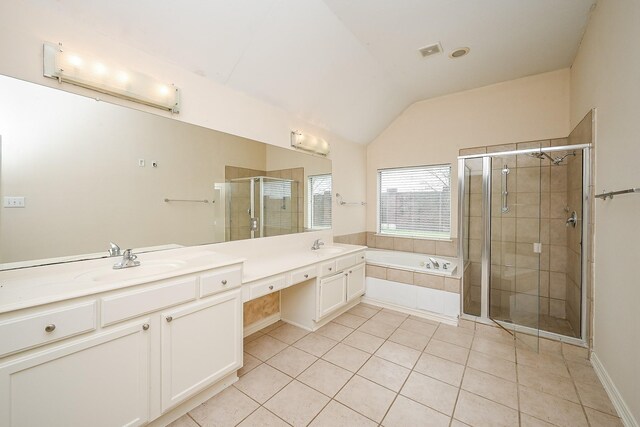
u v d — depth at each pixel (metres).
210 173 2.16
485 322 2.65
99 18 1.50
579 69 2.49
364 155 4.20
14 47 1.29
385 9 2.01
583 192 2.23
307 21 2.03
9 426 0.97
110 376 1.21
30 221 1.35
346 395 1.71
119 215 1.66
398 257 3.69
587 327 2.18
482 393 1.73
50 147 1.41
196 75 2.02
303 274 2.36
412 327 2.68
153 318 1.35
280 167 2.76
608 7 1.79
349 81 2.84
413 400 1.67
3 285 1.20
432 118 3.68
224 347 1.69
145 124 1.78
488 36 2.33
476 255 3.02
